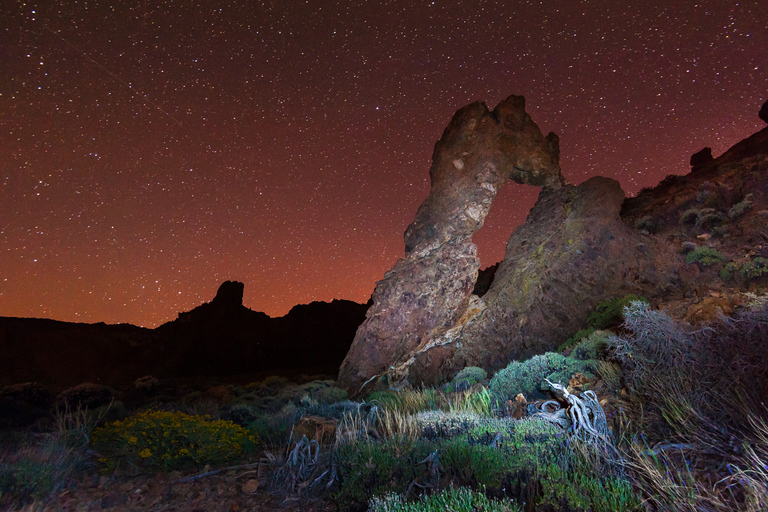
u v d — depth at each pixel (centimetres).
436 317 1245
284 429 665
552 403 513
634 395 476
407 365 1166
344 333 3397
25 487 429
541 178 1419
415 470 388
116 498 438
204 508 418
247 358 3031
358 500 364
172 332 3194
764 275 983
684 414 378
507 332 1138
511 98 1420
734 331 444
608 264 1160
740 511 244
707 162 2034
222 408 1071
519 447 377
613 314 1002
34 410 1233
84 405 1321
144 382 1684
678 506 260
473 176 1332
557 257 1196
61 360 2691
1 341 2692
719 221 1325
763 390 359
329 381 1279
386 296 1301
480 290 1841
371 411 647
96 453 570
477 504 281
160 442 536
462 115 1402
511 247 1366
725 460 312
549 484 302
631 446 336
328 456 485
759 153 1611
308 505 415
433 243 1326
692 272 1124
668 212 1548
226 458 541
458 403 644
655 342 489
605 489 297
